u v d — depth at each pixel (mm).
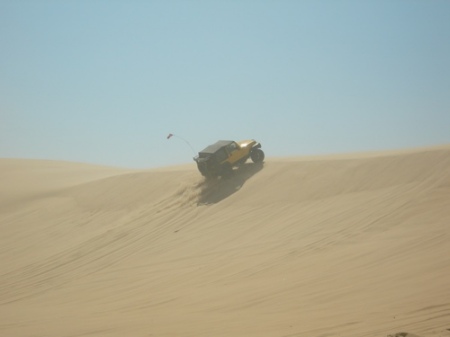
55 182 64875
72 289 31688
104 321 21312
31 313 26047
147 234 38625
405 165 33875
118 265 34750
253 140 43844
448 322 14438
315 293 20781
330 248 27031
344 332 15062
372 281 20750
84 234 44062
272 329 16594
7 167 78938
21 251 44312
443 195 29031
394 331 14320
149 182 49062
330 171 37250
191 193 42000
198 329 17844
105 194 51188
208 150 41656
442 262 20969
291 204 35531
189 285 26828
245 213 36562
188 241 35250
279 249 29141
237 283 25188
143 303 24875
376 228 27891
